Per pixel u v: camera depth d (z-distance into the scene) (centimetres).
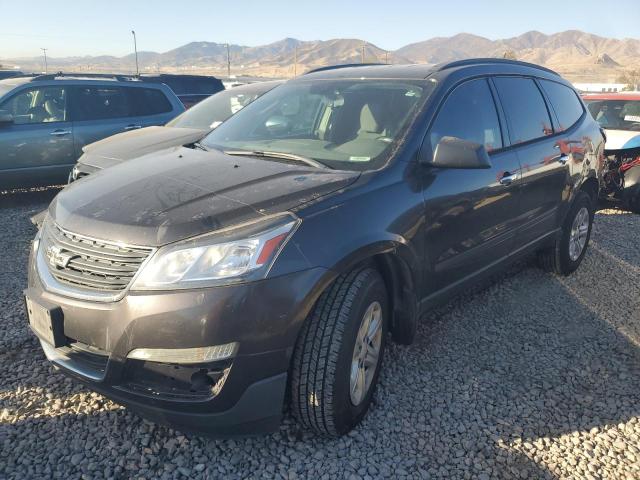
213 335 234
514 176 394
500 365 364
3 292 454
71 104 845
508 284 506
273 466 266
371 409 311
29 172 809
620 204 839
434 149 331
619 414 315
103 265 252
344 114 362
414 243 307
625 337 410
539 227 455
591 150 520
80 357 262
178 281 235
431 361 366
